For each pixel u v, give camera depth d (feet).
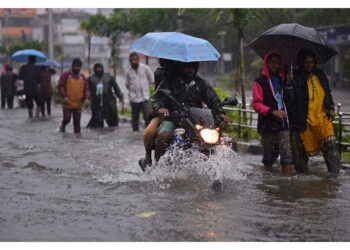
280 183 29.89
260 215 23.52
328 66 143.95
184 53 28.78
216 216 23.31
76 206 24.90
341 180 30.68
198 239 20.39
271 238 20.58
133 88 57.00
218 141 27.71
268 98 32.42
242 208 24.62
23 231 21.22
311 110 32.19
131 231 21.24
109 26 88.84
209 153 27.73
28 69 74.49
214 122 27.66
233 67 164.76
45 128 61.46
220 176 27.76
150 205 25.03
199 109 27.99
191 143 27.73
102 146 45.70
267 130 32.78
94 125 61.98
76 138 51.57
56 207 24.72
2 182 30.32
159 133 29.17
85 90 56.95
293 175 32.14
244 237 20.65
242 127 46.70
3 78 95.91
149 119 31.63
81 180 30.86
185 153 27.99
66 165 36.11
